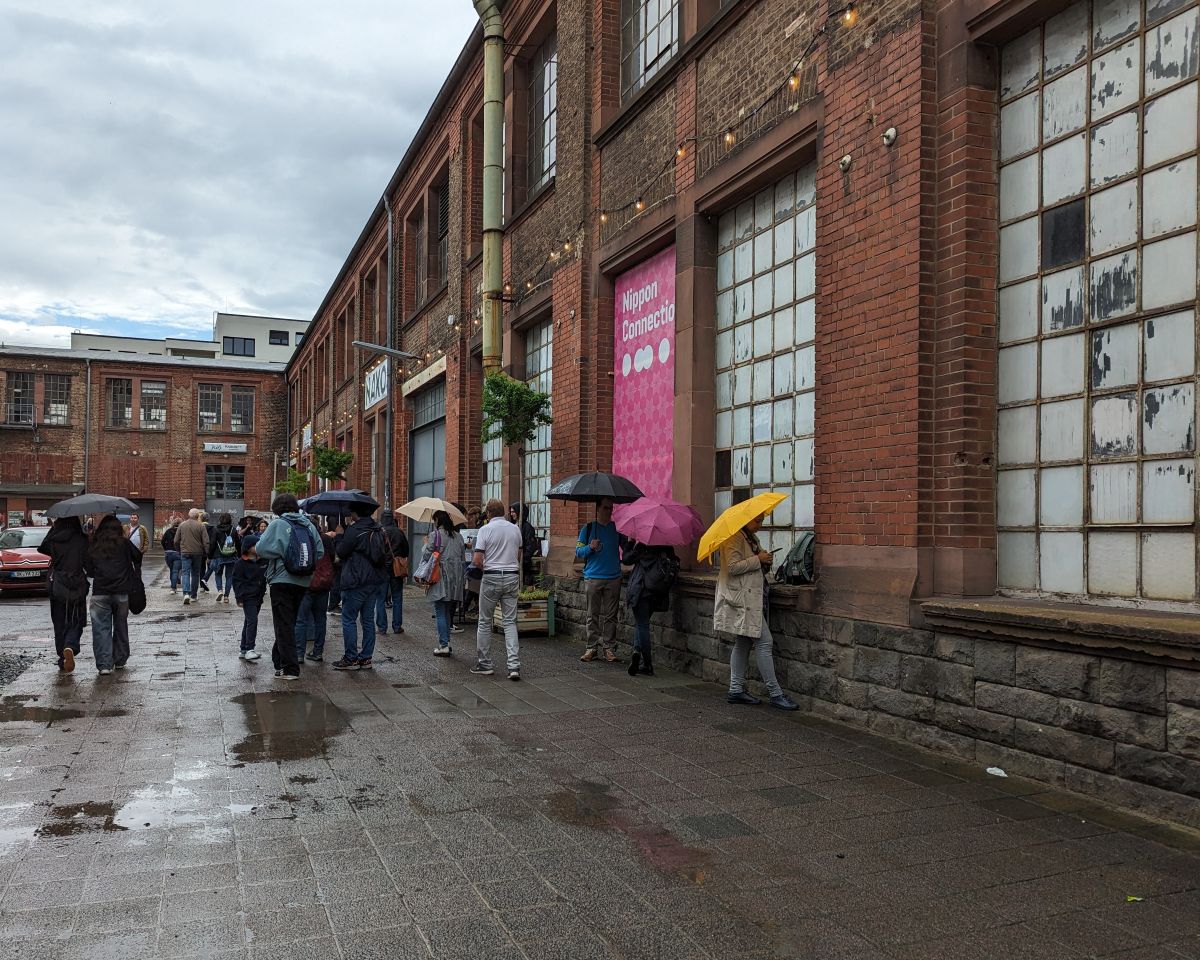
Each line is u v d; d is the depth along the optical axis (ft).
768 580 25.95
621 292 38.58
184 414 167.73
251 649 33.37
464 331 60.80
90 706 24.30
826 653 22.98
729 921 11.23
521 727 21.86
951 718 19.10
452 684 27.78
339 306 117.29
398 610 41.42
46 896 11.85
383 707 24.22
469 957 10.27
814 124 24.75
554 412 42.57
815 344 24.13
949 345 20.04
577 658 33.42
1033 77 19.27
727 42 29.40
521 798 16.20
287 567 28.45
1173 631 14.25
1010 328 19.65
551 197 44.45
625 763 18.58
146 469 164.86
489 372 49.73
